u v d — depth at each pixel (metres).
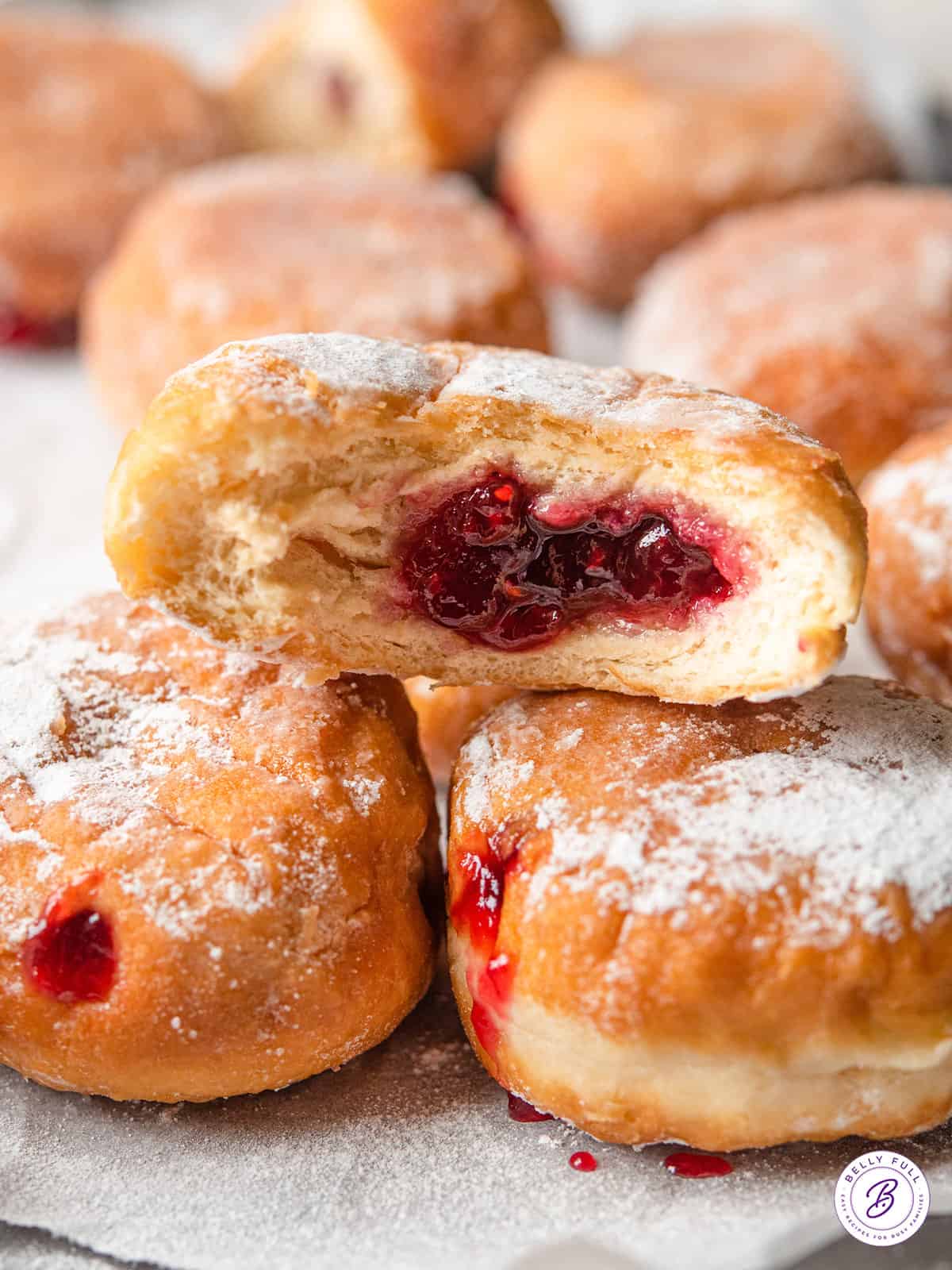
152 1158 0.18
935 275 0.30
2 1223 0.17
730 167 0.35
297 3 0.40
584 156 0.35
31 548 0.28
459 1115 0.18
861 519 0.18
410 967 0.18
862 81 0.38
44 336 0.35
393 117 0.39
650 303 0.32
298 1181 0.17
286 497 0.18
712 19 0.43
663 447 0.18
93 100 0.36
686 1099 0.17
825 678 0.18
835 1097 0.17
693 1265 0.16
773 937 0.17
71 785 0.18
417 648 0.19
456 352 0.20
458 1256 0.17
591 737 0.19
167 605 0.18
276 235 0.30
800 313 0.29
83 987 0.18
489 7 0.38
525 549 0.19
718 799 0.18
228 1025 0.17
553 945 0.17
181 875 0.18
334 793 0.18
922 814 0.17
